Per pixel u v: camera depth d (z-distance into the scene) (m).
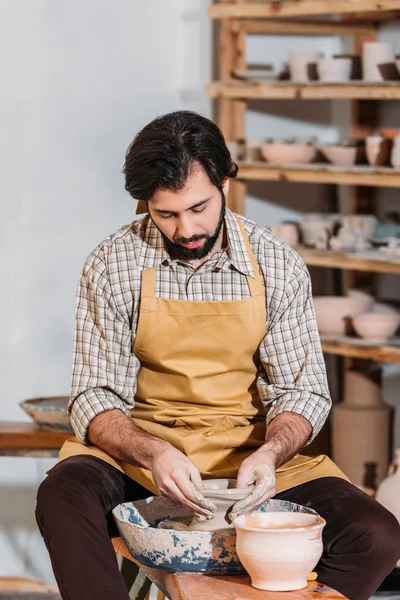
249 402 2.62
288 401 2.54
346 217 4.40
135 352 2.59
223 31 4.67
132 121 4.68
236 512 2.11
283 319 2.59
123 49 4.63
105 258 2.59
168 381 2.59
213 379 2.57
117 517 2.25
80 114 4.53
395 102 4.83
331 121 5.25
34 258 4.46
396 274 4.82
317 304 4.42
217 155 2.30
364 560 2.19
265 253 2.59
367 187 4.89
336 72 4.28
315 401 2.54
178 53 4.79
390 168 4.09
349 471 4.44
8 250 4.41
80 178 4.55
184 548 2.10
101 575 2.15
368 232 4.41
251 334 2.55
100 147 4.60
